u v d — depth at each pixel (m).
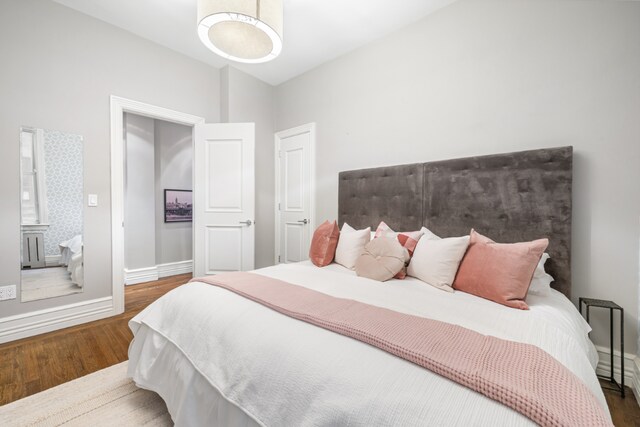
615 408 1.48
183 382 1.19
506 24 2.06
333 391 0.78
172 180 4.28
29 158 2.27
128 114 3.72
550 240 1.81
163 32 2.80
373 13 2.45
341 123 3.13
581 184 1.80
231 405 1.00
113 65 2.68
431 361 0.78
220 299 1.36
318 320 1.05
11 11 2.17
